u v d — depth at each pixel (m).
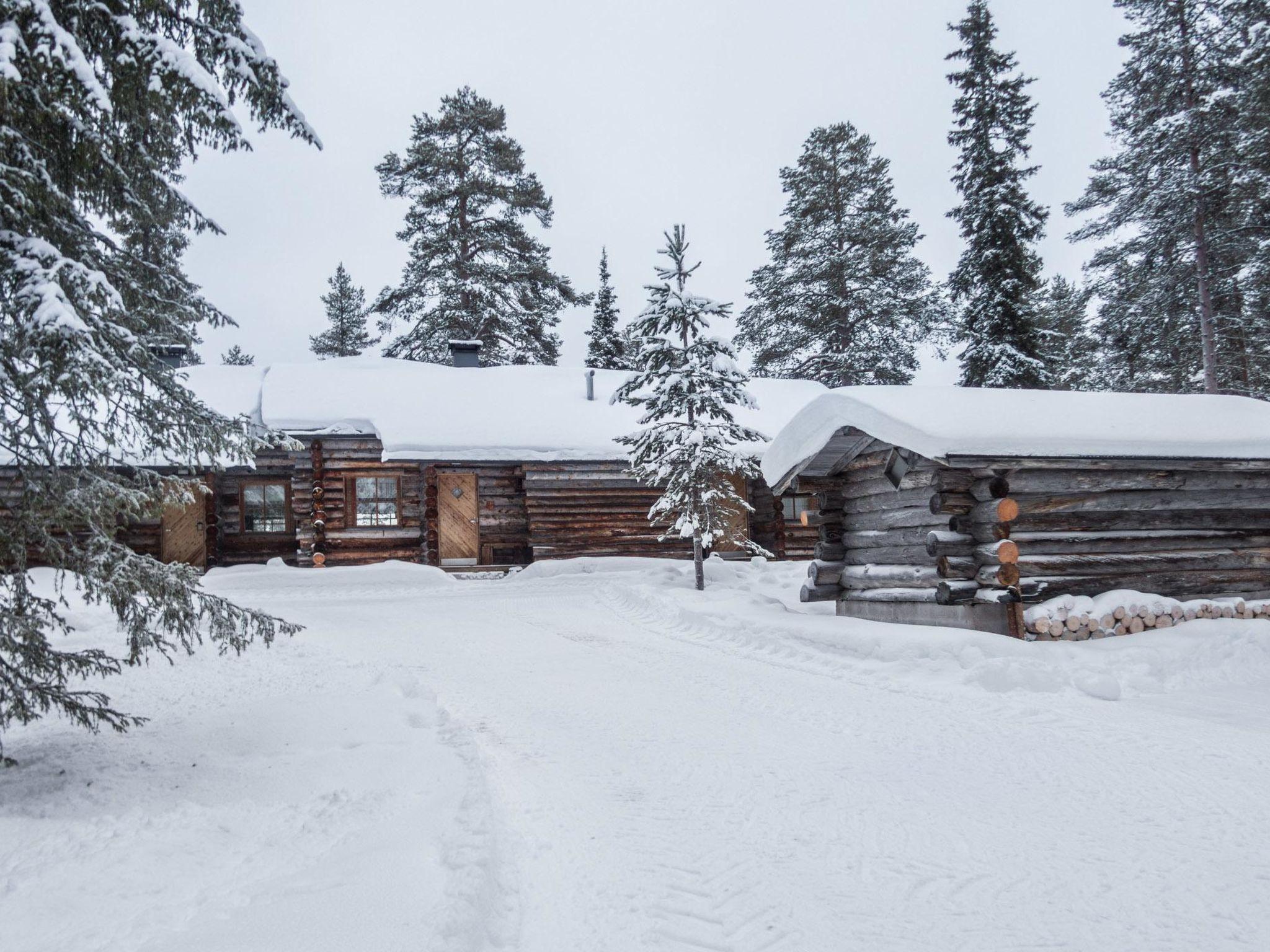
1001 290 24.97
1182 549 9.45
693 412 14.96
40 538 4.97
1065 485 9.09
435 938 2.73
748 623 10.43
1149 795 4.64
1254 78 19.64
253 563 18.78
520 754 5.59
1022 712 6.48
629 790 4.84
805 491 11.29
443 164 31.62
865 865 3.76
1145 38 22.42
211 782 4.75
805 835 4.13
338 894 3.11
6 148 4.70
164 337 6.07
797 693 7.44
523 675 8.36
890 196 32.84
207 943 2.69
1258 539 9.77
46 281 4.43
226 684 7.81
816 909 3.33
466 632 11.19
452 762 5.08
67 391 4.57
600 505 19.64
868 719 6.48
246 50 5.55
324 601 14.86
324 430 18.47
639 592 13.66
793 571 16.70
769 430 21.47
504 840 3.98
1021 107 25.53
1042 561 8.85
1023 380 24.61
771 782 4.97
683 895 3.46
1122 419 9.49
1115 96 23.08
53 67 4.57
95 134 5.01
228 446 5.51
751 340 33.91
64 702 4.99
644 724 6.41
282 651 9.59
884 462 10.37
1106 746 5.59
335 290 47.84
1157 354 25.47
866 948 3.02
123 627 5.20
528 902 3.38
